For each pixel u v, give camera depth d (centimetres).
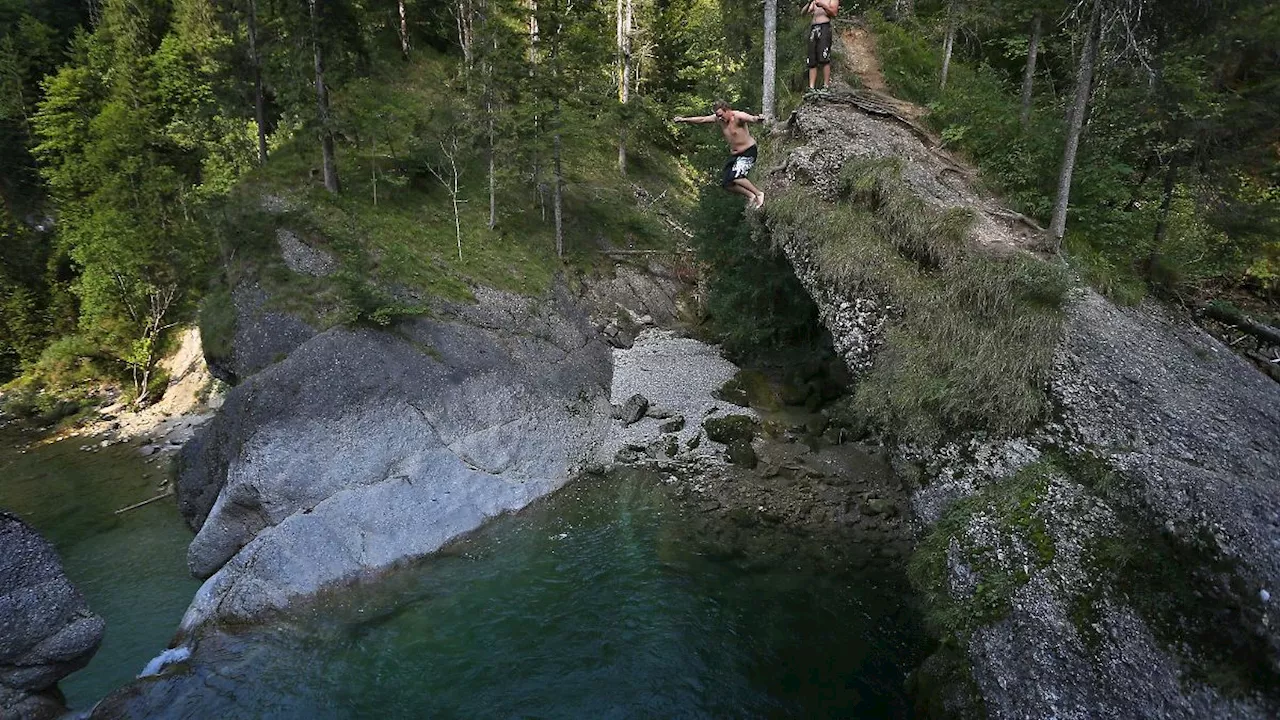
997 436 953
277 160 2384
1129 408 894
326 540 1286
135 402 2625
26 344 2897
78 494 1858
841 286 1232
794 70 2017
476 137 2498
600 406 1972
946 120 1603
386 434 1516
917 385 1027
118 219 2734
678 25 3791
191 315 2809
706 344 2428
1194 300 1350
